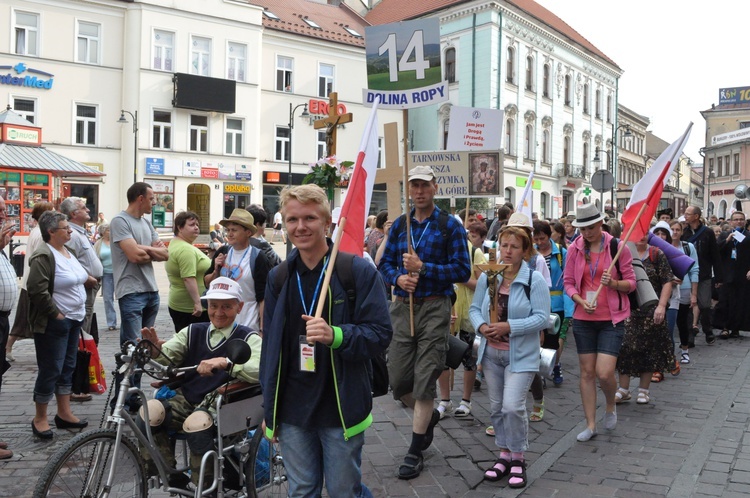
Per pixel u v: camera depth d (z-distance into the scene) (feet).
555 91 151.23
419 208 17.42
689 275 30.71
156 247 20.56
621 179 203.21
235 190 114.01
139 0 103.30
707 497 15.03
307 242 10.45
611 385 19.33
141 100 104.22
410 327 16.65
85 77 101.71
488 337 16.01
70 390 18.95
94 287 22.25
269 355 10.48
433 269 16.30
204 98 108.27
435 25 19.15
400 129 141.28
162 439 13.10
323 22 133.18
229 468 13.15
